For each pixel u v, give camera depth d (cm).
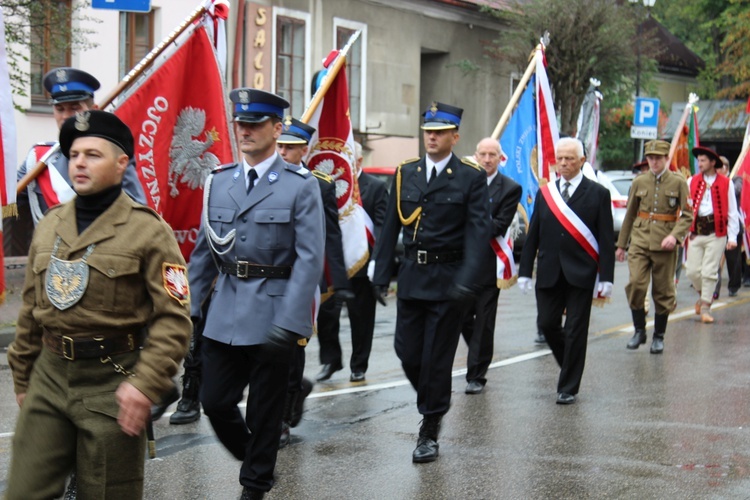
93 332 377
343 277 697
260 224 508
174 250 388
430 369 630
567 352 793
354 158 826
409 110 2777
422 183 644
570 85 2738
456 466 618
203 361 520
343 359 983
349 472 604
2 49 630
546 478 594
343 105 820
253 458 510
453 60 2919
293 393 662
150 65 705
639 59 2750
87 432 372
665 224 1026
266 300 505
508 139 1096
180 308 381
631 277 1041
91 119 379
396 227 660
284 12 2369
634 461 630
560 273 808
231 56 2256
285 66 2395
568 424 725
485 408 778
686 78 4297
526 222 1086
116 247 377
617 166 3400
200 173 723
